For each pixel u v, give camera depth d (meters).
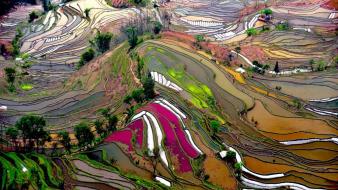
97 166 56.28
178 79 79.25
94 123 66.00
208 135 63.16
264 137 64.00
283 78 84.25
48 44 109.56
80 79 85.12
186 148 59.81
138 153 58.62
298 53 98.69
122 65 85.12
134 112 68.19
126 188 52.38
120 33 106.50
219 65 86.25
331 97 76.69
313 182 54.97
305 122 67.88
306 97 76.75
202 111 69.31
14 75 87.88
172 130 63.22
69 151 60.81
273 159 59.34
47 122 70.56
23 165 56.12
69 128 68.12
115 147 60.06
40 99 78.06
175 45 94.31
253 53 97.56
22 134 61.78
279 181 55.12
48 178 53.91
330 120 68.62
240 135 64.06
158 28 106.25
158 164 56.94
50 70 94.06
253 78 84.00
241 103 72.56
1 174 54.38
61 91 81.25
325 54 97.75
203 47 96.31
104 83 81.69
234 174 55.59
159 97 72.81
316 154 60.47
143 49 91.12
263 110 71.00
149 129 63.41
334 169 57.38
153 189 52.12
